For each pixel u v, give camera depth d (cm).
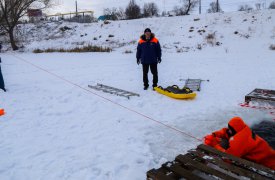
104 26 3575
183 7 5347
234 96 859
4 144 526
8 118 666
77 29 3619
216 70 1317
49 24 3841
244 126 425
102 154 487
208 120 657
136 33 3256
